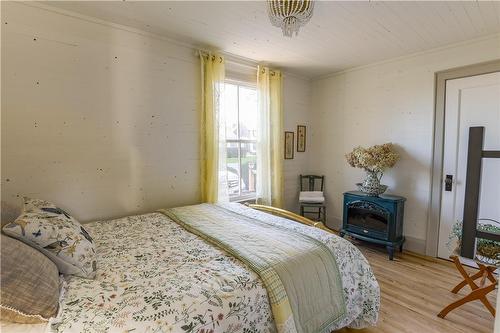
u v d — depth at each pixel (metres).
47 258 1.21
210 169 2.98
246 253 1.52
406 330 1.83
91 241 1.50
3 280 0.98
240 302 1.19
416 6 2.03
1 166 1.95
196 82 2.93
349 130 3.77
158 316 1.02
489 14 2.14
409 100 3.15
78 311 1.03
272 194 3.66
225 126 3.09
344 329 1.85
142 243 1.75
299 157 4.15
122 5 2.05
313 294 1.45
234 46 2.88
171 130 2.78
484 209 2.67
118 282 1.25
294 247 1.62
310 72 3.87
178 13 2.17
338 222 3.97
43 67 2.07
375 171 3.15
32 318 1.00
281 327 1.25
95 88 2.31
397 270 2.71
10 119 1.96
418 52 3.01
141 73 2.55
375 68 3.43
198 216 2.32
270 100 3.56
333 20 2.25
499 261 1.75
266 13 2.15
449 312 2.02
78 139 2.25
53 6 2.07
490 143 2.65
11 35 1.94
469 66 2.71
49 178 2.13
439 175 2.96
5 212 1.50
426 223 3.08
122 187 2.51
